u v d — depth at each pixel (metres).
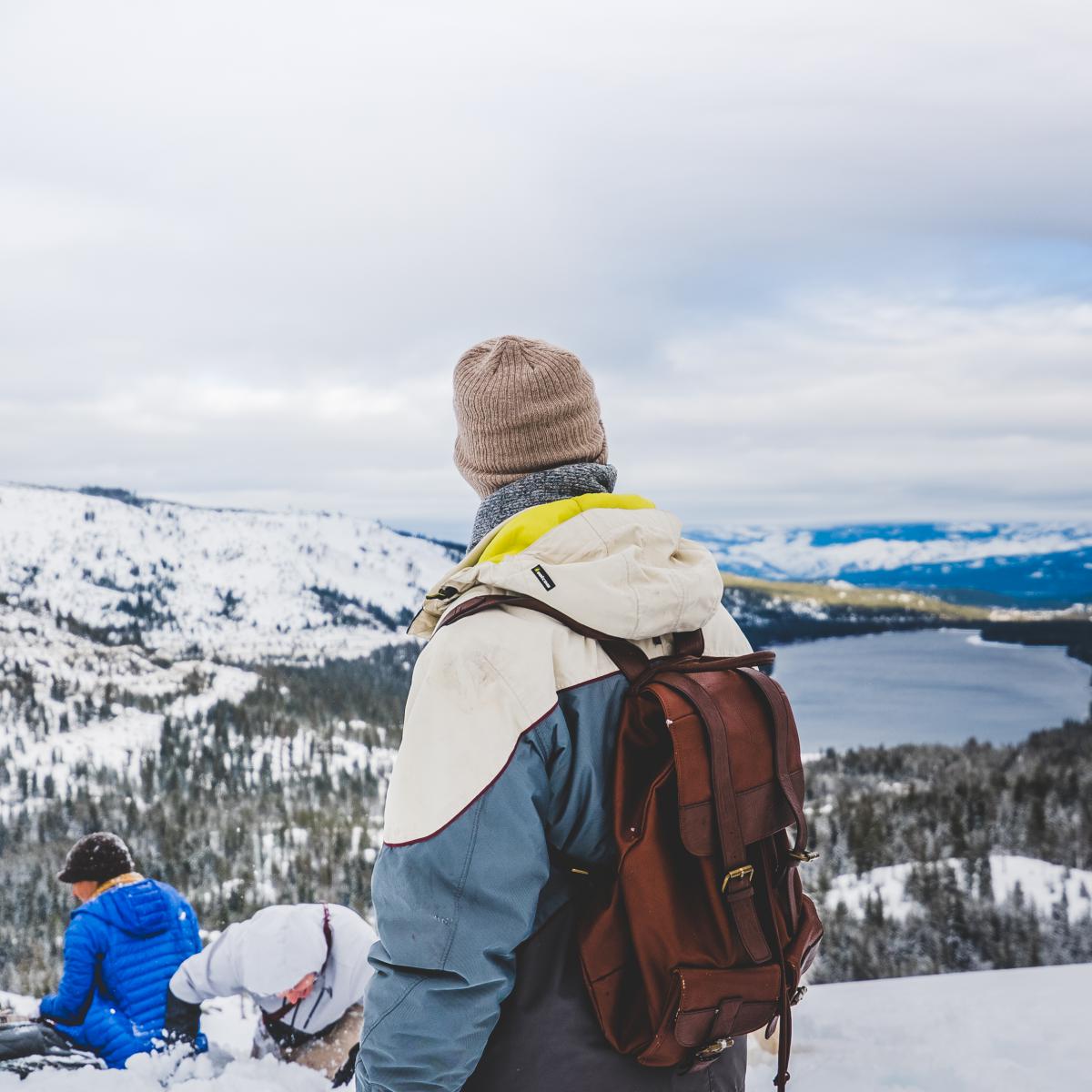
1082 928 56.78
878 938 56.47
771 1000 1.11
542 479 1.27
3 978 66.56
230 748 141.50
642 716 1.13
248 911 81.88
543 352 1.31
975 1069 2.22
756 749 1.14
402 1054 1.04
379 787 125.38
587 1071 1.08
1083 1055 2.28
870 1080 2.24
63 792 121.44
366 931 3.16
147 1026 3.25
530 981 1.11
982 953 55.34
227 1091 2.75
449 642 1.12
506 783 1.06
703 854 1.07
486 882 1.04
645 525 1.23
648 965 1.07
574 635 1.15
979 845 68.00
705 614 1.25
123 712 163.50
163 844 100.12
